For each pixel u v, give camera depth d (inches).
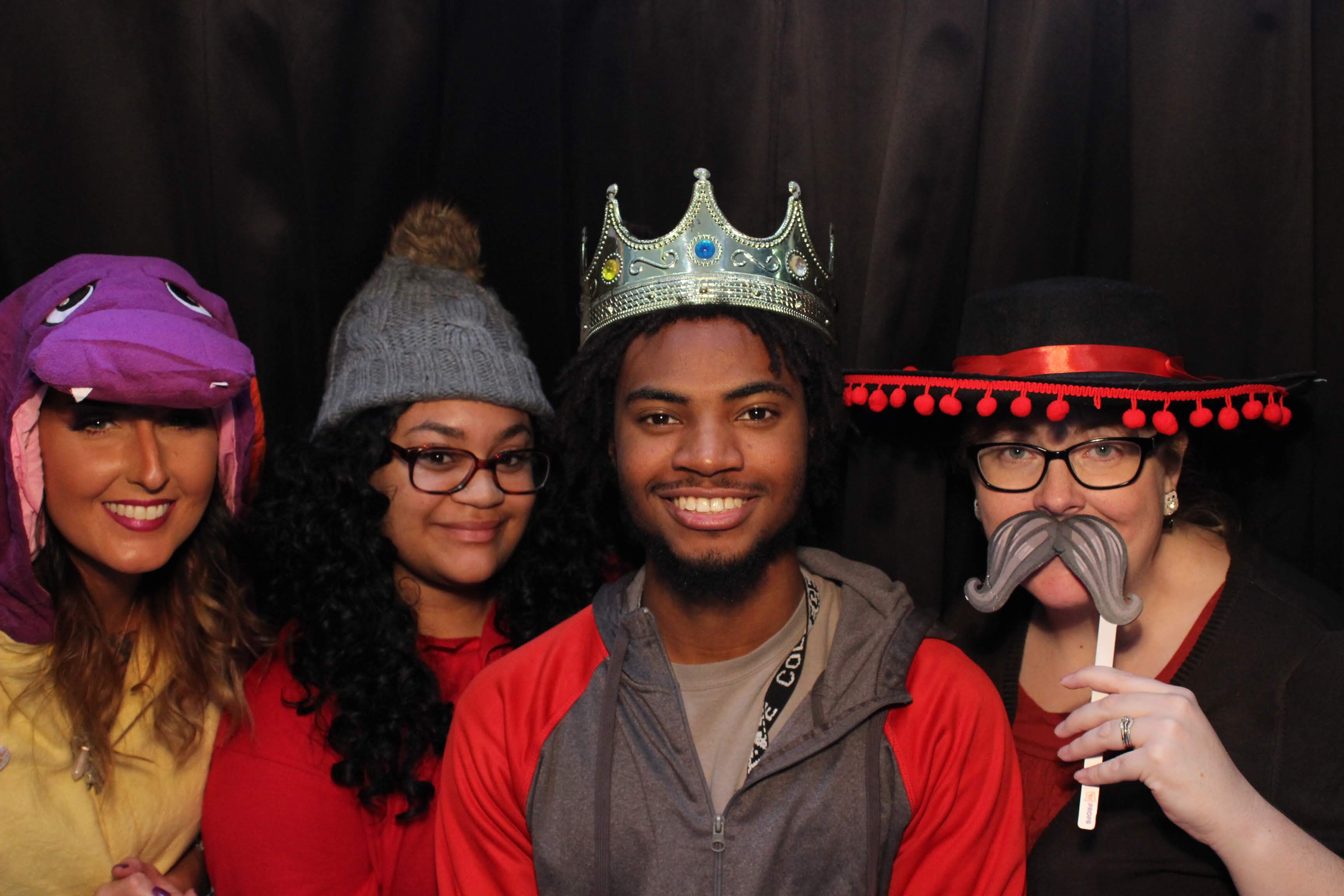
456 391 53.9
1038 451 48.9
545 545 61.9
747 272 46.6
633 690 45.8
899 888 44.4
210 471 51.5
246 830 51.2
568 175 68.8
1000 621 57.1
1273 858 40.5
